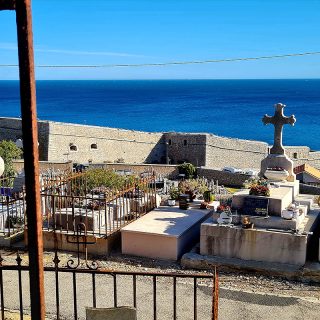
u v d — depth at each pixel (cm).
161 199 1856
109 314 539
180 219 1524
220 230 1307
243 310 1005
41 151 4888
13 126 5047
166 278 1198
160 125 13075
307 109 17300
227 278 1215
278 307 1022
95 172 1936
